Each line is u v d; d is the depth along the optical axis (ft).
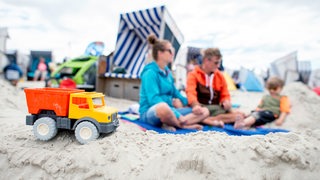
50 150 5.55
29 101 6.08
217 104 10.59
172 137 6.12
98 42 19.71
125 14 16.35
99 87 17.29
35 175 4.91
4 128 6.89
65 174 4.81
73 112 5.93
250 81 34.76
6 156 5.39
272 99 11.36
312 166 4.65
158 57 9.30
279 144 5.21
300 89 16.17
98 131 5.84
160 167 4.66
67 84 15.64
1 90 12.55
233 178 4.37
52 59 38.70
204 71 10.48
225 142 5.25
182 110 9.46
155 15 15.47
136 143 5.71
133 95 16.30
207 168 4.50
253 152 4.87
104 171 4.70
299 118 10.84
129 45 18.02
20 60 33.19
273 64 35.76
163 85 9.30
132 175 4.56
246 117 10.11
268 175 4.48
